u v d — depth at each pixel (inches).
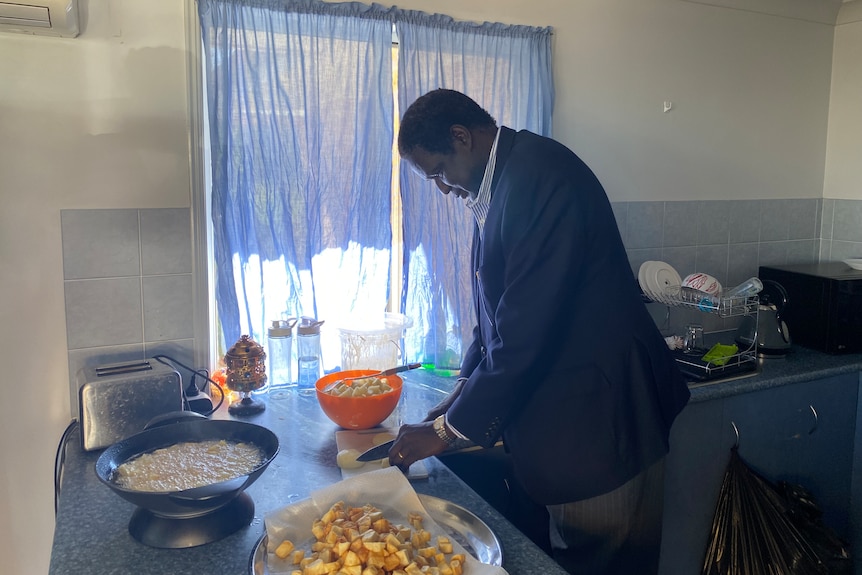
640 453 61.4
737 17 107.2
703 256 109.8
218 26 72.7
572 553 64.2
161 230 73.8
